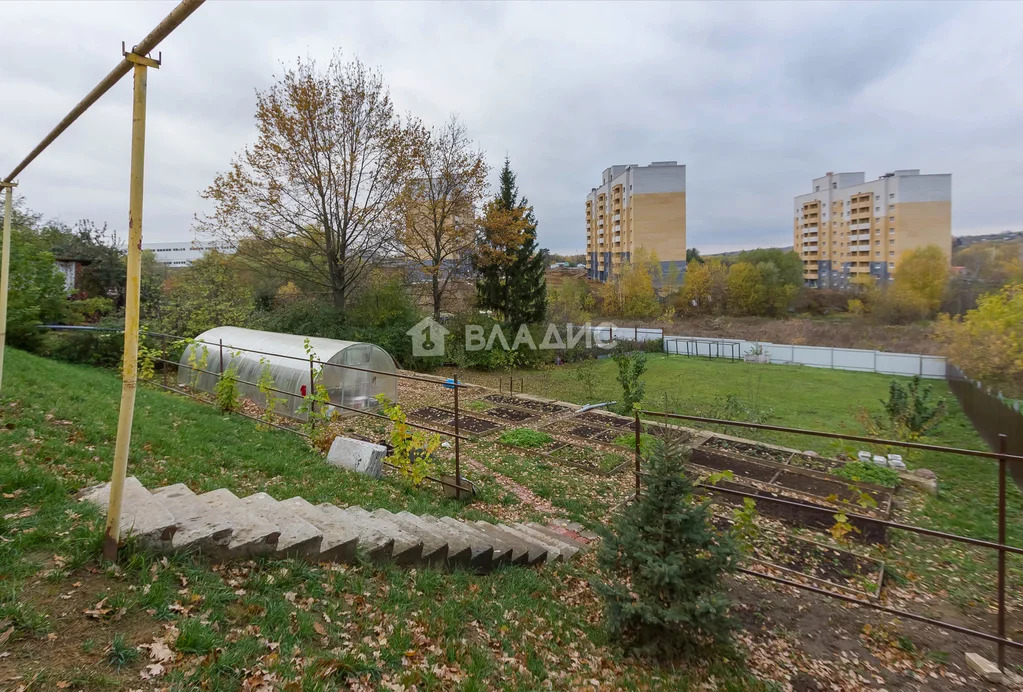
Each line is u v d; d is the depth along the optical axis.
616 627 3.65
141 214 2.77
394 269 22.70
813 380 20.70
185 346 13.60
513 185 24.88
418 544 4.29
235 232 18.92
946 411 14.95
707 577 3.62
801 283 38.38
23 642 2.22
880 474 8.43
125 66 2.79
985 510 7.51
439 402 13.80
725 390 18.25
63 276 15.74
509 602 4.11
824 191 45.75
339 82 18.89
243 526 3.60
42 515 3.35
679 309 40.28
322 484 6.08
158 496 3.92
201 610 2.75
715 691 3.35
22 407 5.96
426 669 2.91
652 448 4.27
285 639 2.75
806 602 4.71
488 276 24.80
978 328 13.91
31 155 4.61
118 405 7.25
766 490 7.85
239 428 7.91
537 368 23.38
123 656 2.28
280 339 12.60
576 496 7.62
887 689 3.50
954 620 4.51
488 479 7.87
